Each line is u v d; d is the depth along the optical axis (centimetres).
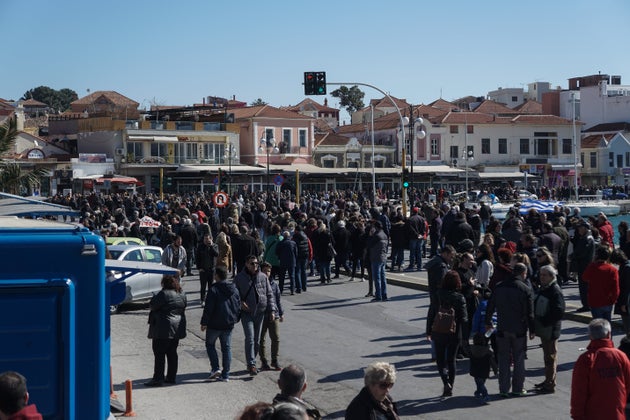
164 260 2020
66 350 614
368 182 7700
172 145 7250
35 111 13388
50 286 612
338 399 1155
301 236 2225
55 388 611
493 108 9762
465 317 1136
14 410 507
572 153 9012
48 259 617
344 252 2517
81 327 623
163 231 2564
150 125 7144
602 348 720
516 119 8800
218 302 1269
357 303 2016
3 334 604
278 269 2178
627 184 9419
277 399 614
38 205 1043
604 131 10144
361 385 1231
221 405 1141
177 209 3231
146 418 1070
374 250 2045
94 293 625
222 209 3597
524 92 12769
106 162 6869
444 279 1149
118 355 1491
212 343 1284
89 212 3541
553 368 1151
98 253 627
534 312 1136
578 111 10656
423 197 6259
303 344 1540
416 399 1136
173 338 1251
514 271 1127
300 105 12938
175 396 1191
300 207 3856
